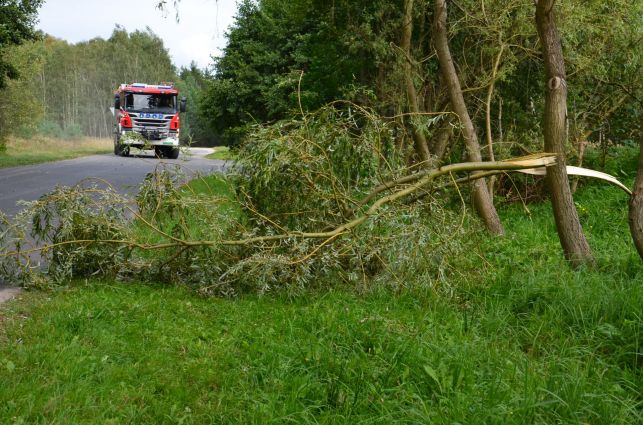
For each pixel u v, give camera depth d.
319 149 8.48
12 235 7.59
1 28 27.83
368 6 14.47
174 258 7.92
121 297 7.06
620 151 16.53
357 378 4.80
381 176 8.48
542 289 7.12
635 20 14.32
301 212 8.11
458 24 13.74
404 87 13.84
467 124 11.74
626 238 10.78
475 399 4.48
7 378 4.63
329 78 16.41
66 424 4.05
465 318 6.37
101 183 19.92
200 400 4.68
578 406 4.43
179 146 8.40
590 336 5.93
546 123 8.50
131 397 4.58
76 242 7.70
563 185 8.52
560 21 12.88
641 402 4.62
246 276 7.48
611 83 14.62
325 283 7.86
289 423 4.29
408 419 4.23
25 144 53.66
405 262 7.55
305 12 15.80
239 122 34.41
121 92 39.69
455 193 11.01
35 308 6.53
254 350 5.58
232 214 8.17
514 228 12.23
